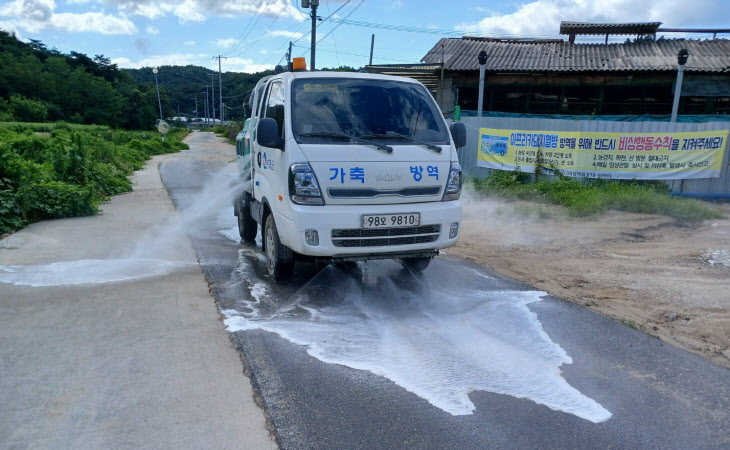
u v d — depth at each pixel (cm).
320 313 490
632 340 441
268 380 360
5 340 414
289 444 291
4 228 815
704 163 1148
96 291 535
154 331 437
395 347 419
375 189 491
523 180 1295
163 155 3020
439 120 562
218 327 449
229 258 682
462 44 1912
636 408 337
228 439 294
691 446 299
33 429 299
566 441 301
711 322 483
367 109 537
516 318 485
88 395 335
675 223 917
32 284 553
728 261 679
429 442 297
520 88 1722
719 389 362
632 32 1923
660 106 1628
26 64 7294
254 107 682
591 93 1680
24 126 3925
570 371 385
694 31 1877
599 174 1222
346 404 333
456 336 443
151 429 301
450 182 525
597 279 613
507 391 355
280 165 516
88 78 7944
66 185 1012
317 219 476
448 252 739
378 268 644
